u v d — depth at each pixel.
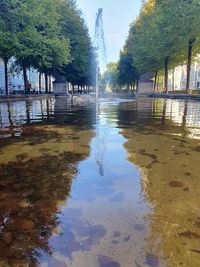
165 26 22.72
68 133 5.44
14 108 12.79
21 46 19.25
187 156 3.56
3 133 5.48
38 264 1.44
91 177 2.78
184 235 1.69
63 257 1.49
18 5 15.17
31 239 1.66
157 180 2.67
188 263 1.43
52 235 1.70
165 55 26.08
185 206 2.09
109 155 3.63
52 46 23.39
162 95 28.03
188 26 19.47
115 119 8.03
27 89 28.47
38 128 6.18
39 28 24.12
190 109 11.82
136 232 1.73
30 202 2.20
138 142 4.49
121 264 1.43
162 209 2.05
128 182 2.62
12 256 1.51
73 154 3.71
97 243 1.61
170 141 4.57
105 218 1.91
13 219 1.92
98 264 1.43
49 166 3.16
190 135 5.16
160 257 1.48
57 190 2.44
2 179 2.75
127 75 47.12
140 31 34.72
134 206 2.10
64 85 37.09
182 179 2.69
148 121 7.47
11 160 3.43
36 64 26.84
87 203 2.17
